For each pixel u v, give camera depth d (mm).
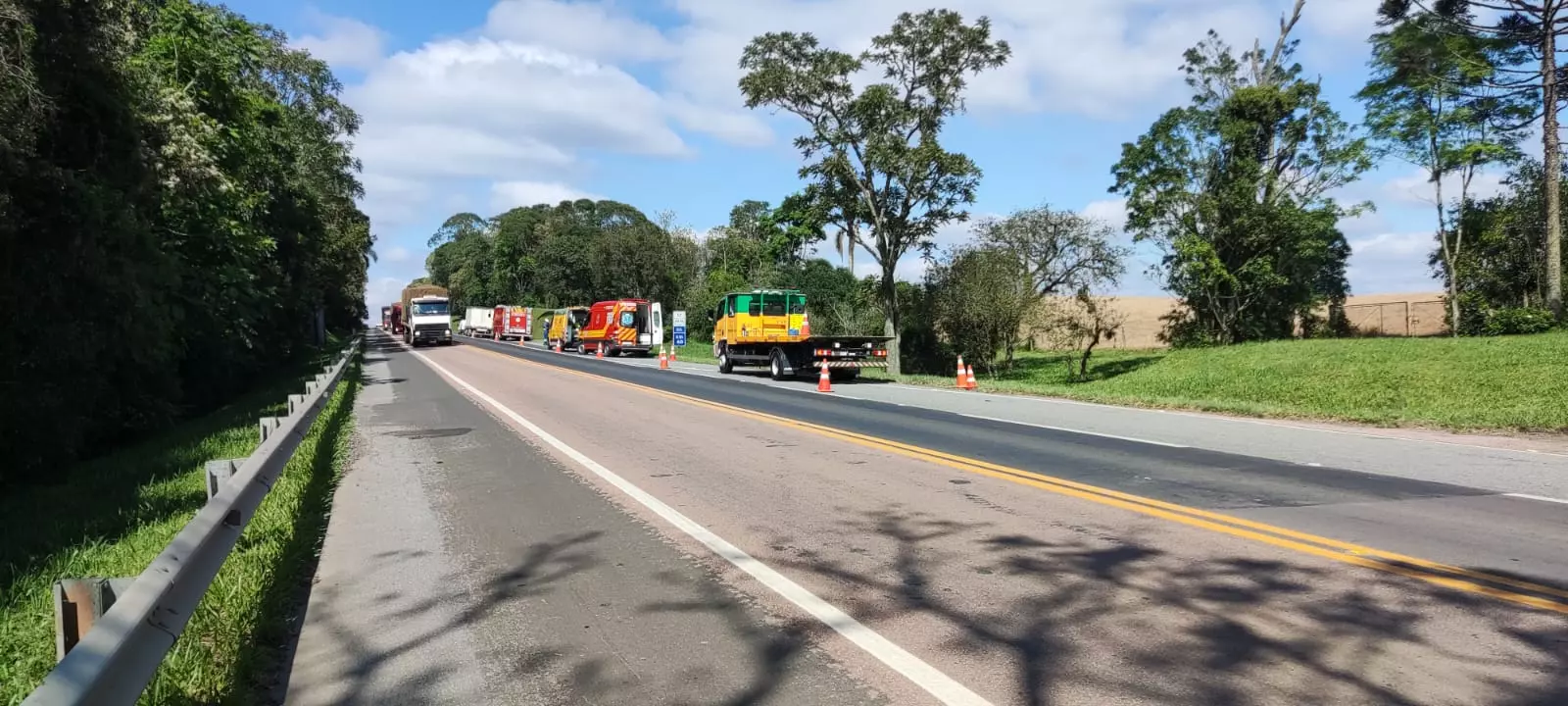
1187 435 13039
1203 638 4633
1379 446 11766
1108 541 6684
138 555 6137
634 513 7992
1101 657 4410
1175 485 8969
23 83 9391
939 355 43531
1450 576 5633
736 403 18750
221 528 5309
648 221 72250
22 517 8445
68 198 10812
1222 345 40438
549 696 4129
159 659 3463
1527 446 11641
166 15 19734
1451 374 24281
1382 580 5555
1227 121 39156
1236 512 7660
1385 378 25469
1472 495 8359
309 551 6809
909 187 37344
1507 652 4355
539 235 113000
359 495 9141
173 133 15172
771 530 7250
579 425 14945
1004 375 41969
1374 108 38062
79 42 11117
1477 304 36469
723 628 4984
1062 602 5273
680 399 19719
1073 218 41438
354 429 14773
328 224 44750
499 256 116812
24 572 5809
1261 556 6188
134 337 12789
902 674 4266
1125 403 18344
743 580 5875
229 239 20594
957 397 20406
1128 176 41562
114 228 11797
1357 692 3928
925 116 38719
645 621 5129
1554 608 4977
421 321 57844
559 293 87875
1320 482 9086
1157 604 5199
